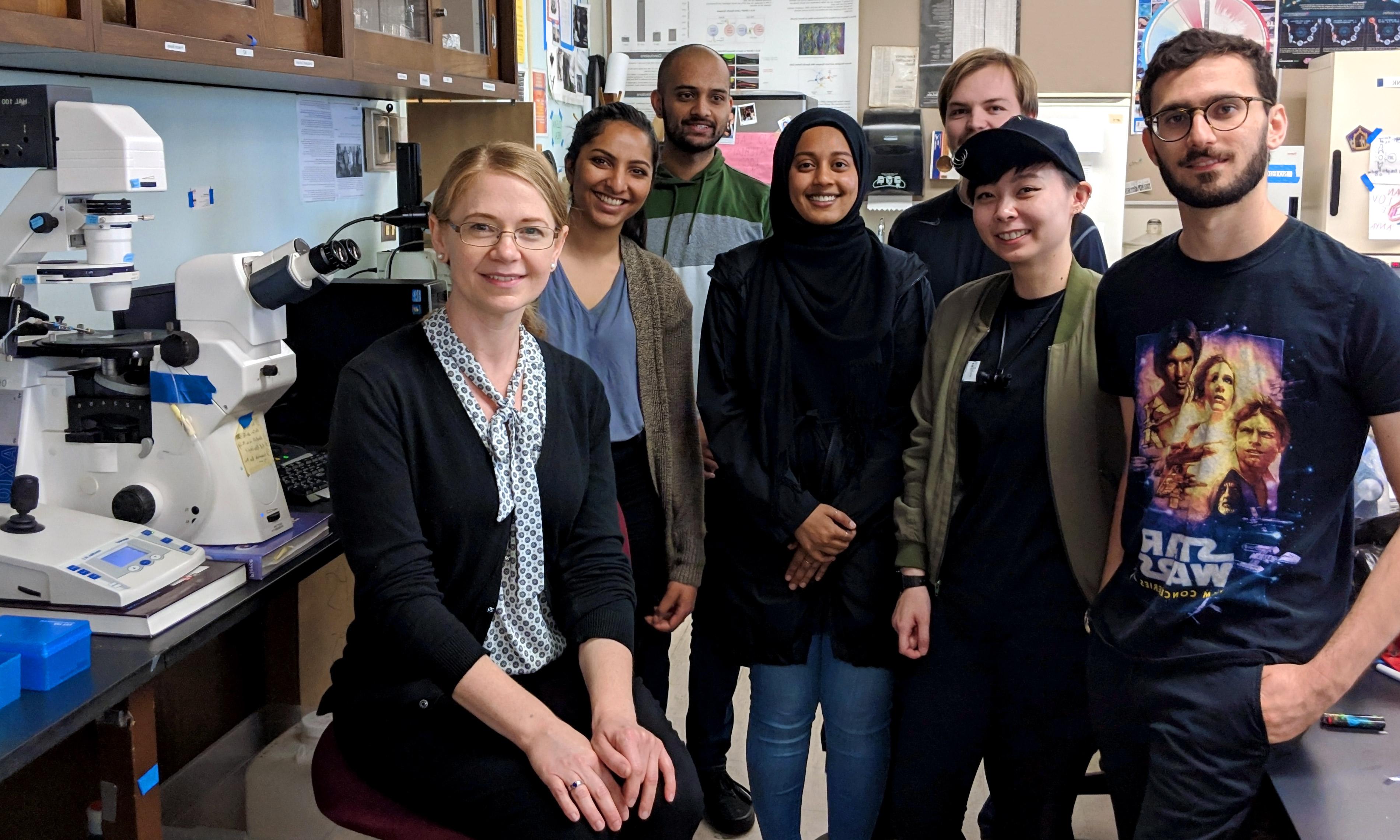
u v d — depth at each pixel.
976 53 2.44
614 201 2.08
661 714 1.58
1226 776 1.36
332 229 2.95
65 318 2.01
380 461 1.43
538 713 1.39
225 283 1.70
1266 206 1.39
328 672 2.58
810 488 1.96
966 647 1.78
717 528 2.05
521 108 3.17
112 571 1.52
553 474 1.55
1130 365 1.54
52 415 1.73
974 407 1.76
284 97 2.69
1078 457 1.66
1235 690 1.34
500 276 1.46
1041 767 1.77
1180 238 1.48
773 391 1.95
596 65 4.34
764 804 2.01
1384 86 3.92
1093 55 4.45
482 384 1.50
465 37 2.78
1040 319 1.74
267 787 2.28
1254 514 1.38
